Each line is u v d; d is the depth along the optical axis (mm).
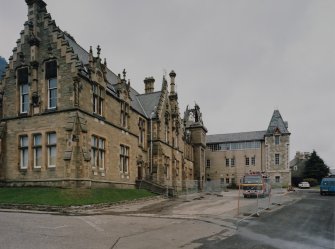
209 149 84938
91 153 29766
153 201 32562
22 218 18438
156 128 44594
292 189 60969
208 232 15742
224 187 67000
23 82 31078
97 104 31547
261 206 28344
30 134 29672
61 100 28578
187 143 63031
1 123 31172
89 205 23781
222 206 28391
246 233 15555
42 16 30812
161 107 46469
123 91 36812
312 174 89875
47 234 14047
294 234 15414
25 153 30156
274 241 13820
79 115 28062
